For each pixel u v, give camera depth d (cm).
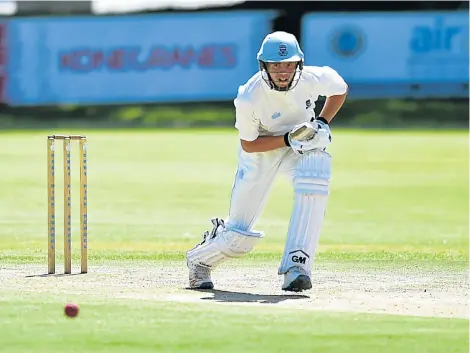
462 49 9531
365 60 9600
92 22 9919
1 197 5169
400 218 4506
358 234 3981
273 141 2294
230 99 9881
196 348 1712
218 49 9844
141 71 9931
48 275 2638
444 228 4175
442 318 1978
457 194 5362
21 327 1873
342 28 9600
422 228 4172
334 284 2486
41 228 4122
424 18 9544
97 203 4981
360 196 5266
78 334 1816
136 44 9925
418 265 2905
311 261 2278
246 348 1716
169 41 9894
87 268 2800
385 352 1695
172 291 2341
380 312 2042
